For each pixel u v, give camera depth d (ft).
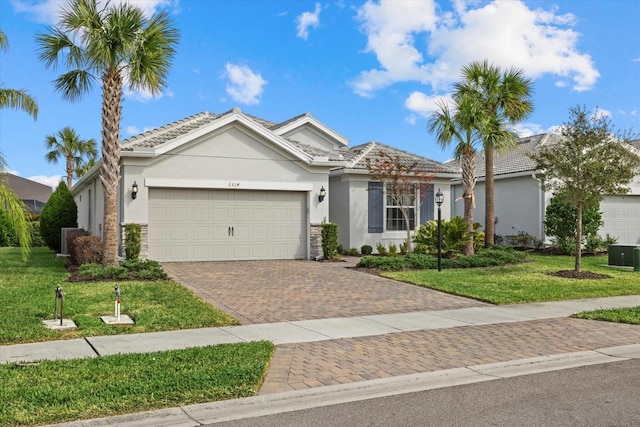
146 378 20.63
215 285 45.03
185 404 18.57
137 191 57.52
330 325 31.73
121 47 46.98
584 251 74.43
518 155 91.50
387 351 25.93
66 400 18.37
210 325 31.07
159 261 59.31
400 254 71.05
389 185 73.51
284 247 64.80
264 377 21.66
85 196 87.15
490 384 21.31
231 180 61.41
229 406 18.71
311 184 65.26
